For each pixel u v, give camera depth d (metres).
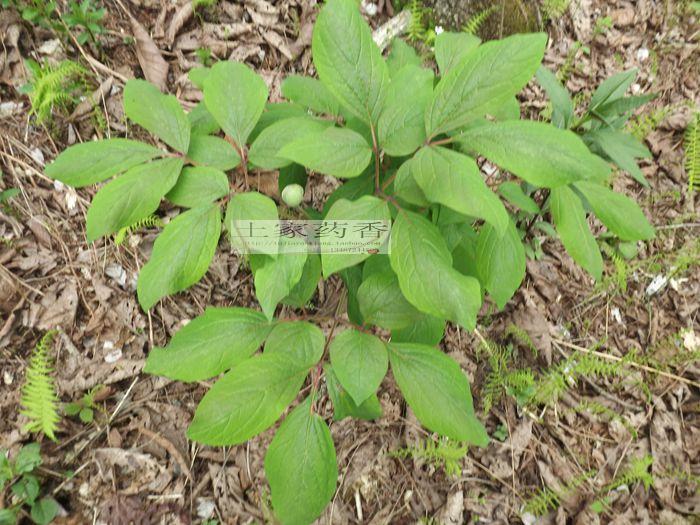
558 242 1.03
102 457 0.76
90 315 0.81
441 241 0.49
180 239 0.49
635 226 0.57
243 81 0.53
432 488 0.83
